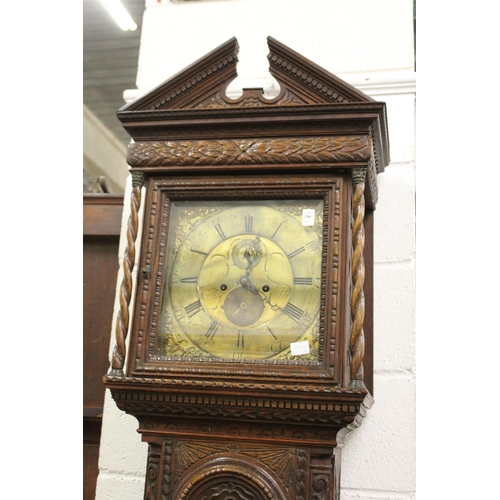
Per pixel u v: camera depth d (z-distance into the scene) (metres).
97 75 3.36
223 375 1.19
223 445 1.22
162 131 1.35
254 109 1.29
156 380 1.21
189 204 1.34
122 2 2.61
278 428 1.20
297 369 1.18
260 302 1.26
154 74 1.84
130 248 1.30
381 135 1.37
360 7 1.76
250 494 1.19
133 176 1.34
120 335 1.25
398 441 1.45
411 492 1.42
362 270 1.19
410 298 1.53
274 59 1.33
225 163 1.30
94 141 4.31
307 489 1.17
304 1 1.80
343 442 1.37
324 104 1.26
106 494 1.56
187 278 1.30
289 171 1.29
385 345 1.51
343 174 1.27
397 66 1.70
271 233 1.29
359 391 1.12
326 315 1.20
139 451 1.58
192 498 1.20
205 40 1.84
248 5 1.84
